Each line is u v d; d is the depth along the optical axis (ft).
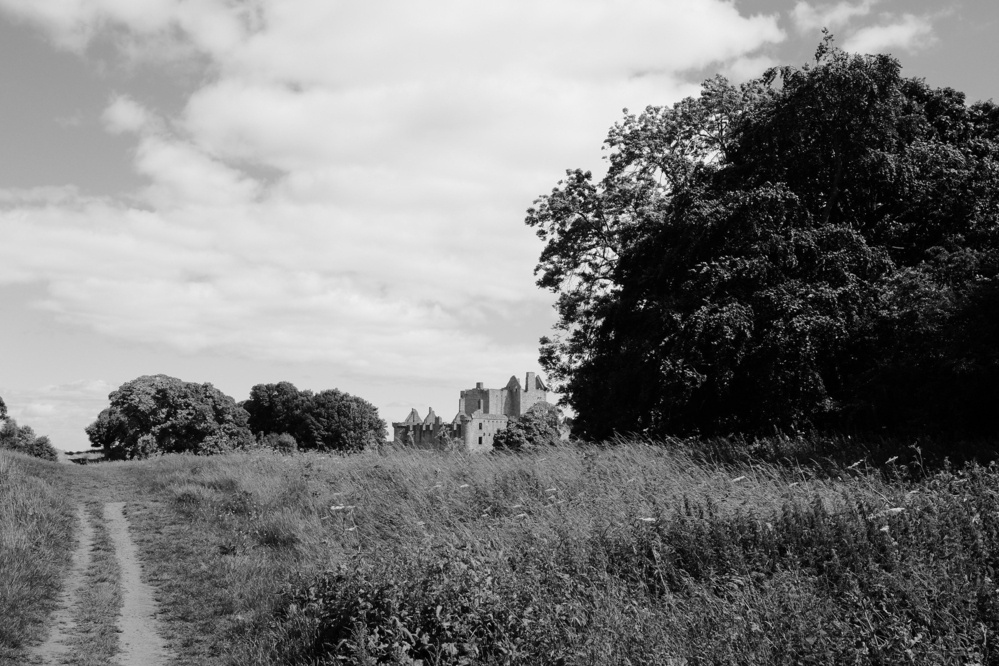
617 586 30.17
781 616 23.47
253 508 65.46
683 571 30.66
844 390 77.41
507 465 58.23
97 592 45.39
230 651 35.58
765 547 30.89
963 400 59.82
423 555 34.55
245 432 315.17
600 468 52.16
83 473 111.04
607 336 104.99
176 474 98.02
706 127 113.50
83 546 57.88
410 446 80.23
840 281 80.02
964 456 48.06
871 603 23.53
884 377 70.33
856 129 85.25
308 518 57.77
